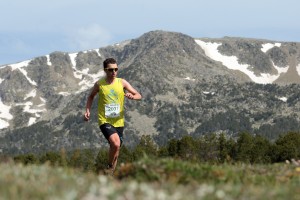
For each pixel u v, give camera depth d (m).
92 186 7.57
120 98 16.31
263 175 11.41
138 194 7.32
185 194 7.63
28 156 116.31
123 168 10.69
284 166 12.92
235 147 168.75
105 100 16.19
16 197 6.74
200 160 12.85
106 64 16.28
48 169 9.97
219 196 7.60
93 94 16.59
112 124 16.16
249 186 8.86
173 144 165.12
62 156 11.65
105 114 16.16
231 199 7.56
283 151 156.25
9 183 7.61
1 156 10.96
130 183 8.08
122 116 16.42
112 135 15.81
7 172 8.95
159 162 10.66
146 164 10.49
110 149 15.84
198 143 162.12
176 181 9.59
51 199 6.68
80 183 8.28
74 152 12.06
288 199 7.69
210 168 10.77
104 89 16.17
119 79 16.45
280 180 10.83
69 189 7.45
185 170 10.40
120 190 7.51
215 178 10.27
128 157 153.25
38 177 8.66
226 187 8.34
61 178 8.65
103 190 7.18
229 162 13.36
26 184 7.63
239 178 10.56
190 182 9.62
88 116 16.55
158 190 7.83
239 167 12.64
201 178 10.24
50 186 7.64
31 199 6.77
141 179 9.95
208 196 7.61
